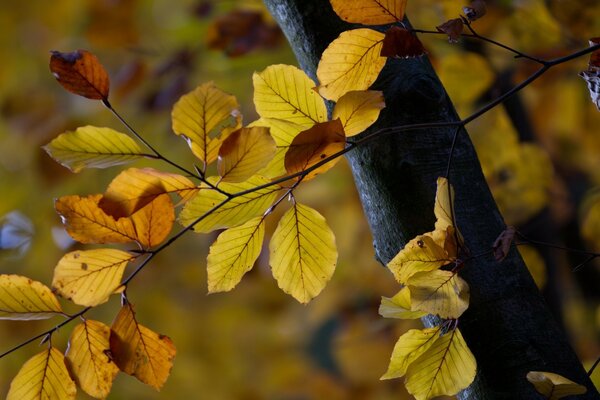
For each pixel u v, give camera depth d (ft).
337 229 12.25
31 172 13.32
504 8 7.58
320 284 5.41
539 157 8.82
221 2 10.95
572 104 10.85
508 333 5.40
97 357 5.34
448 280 5.26
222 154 5.19
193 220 5.30
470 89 7.85
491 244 5.45
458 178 5.49
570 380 5.32
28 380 5.32
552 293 9.14
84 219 5.23
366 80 5.31
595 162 11.36
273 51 10.27
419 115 5.49
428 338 5.36
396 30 5.21
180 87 10.99
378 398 13.28
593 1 7.43
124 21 11.51
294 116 5.34
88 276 5.28
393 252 5.51
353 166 5.57
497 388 5.39
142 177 5.16
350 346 12.10
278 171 5.32
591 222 8.66
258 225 5.35
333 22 5.57
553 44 7.78
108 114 12.87
